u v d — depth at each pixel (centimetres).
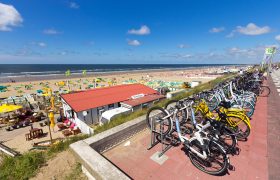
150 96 2056
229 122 468
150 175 352
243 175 345
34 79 5744
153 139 477
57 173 380
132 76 7050
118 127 489
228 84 827
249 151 430
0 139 1482
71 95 1922
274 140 484
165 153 429
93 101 1808
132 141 491
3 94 3309
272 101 913
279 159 395
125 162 397
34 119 1927
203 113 524
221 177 341
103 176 286
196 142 379
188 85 3294
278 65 4931
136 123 521
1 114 2122
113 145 459
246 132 484
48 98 2794
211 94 705
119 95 2023
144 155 423
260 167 369
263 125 589
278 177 338
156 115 566
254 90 1026
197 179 338
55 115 2139
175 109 468
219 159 367
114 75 7544
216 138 378
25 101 2566
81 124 1557
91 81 5378
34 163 417
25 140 1454
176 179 339
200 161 378
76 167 390
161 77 6450
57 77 6444
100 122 1627
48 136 1530
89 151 364
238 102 700
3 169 418
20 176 382
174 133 519
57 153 476
